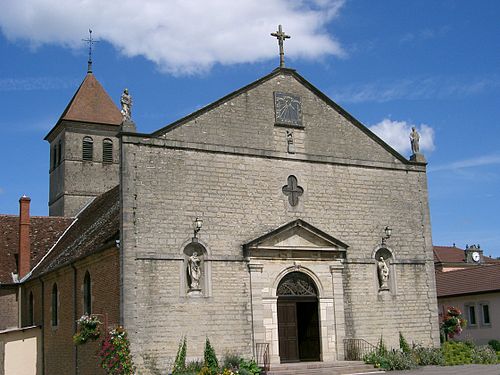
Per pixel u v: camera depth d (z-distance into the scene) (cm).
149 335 2400
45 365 3184
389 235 2972
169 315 2447
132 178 2491
